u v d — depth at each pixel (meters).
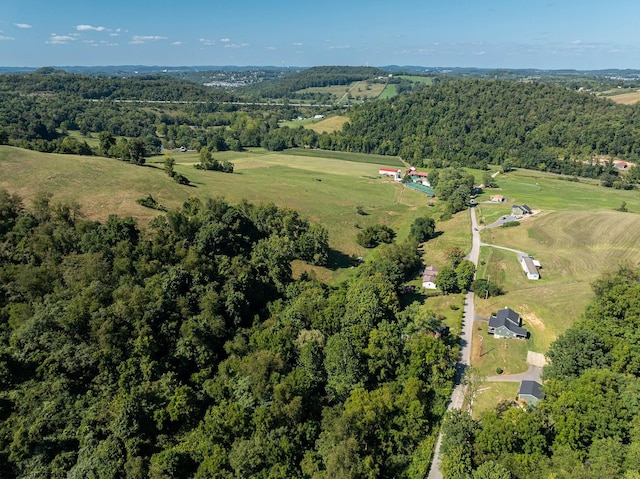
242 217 120.31
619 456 49.09
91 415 56.59
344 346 68.25
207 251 100.06
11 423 54.22
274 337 72.88
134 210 119.19
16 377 60.62
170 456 51.09
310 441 57.81
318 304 82.56
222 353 75.81
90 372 63.50
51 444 52.84
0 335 67.50
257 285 96.25
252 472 51.91
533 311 92.94
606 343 68.56
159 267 86.00
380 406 58.97
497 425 55.53
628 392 56.25
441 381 69.12
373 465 53.28
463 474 51.44
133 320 70.44
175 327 73.38
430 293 106.25
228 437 56.00
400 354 70.88
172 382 63.81
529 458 51.94
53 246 85.88
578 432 52.88
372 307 79.00
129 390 60.97
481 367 77.25
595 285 86.12
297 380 63.06
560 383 61.91
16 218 94.00
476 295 102.62
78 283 76.06
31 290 74.81
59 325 67.31
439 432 62.16
